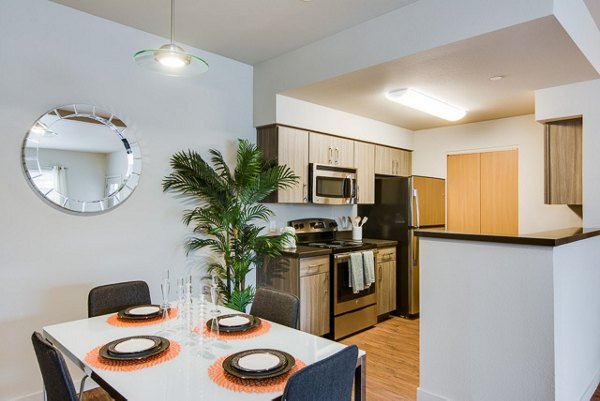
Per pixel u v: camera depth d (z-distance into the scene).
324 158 4.18
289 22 2.94
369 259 4.14
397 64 2.87
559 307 2.14
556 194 3.49
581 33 2.61
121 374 1.45
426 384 2.54
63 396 1.36
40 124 2.60
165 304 2.01
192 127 3.43
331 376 1.22
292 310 2.08
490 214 4.80
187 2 2.64
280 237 3.51
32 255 2.58
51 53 2.66
